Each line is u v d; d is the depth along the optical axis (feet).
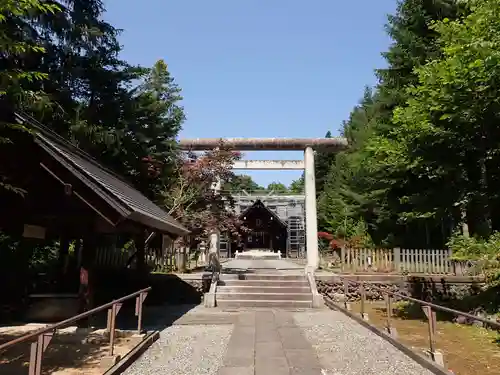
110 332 19.66
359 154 75.61
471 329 31.40
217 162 56.49
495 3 30.22
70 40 50.01
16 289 34.55
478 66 29.43
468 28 32.96
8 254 39.37
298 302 40.63
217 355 21.16
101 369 18.53
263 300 41.29
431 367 18.33
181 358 20.54
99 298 41.78
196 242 56.90
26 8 19.53
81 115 49.65
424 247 65.26
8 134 23.80
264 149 63.16
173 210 54.13
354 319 32.42
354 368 18.83
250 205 130.11
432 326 19.94
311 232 61.05
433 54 53.31
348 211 83.87
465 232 39.88
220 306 40.93
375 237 75.36
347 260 50.39
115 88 54.54
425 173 38.40
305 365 19.12
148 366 19.08
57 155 24.03
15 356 21.06
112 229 27.12
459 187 36.35
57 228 32.81
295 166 71.10
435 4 53.21
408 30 58.13
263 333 26.76
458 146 35.58
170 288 45.93
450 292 45.75
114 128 52.31
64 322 14.11
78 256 46.85
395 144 41.09
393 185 50.47
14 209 26.12
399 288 46.83
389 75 60.70
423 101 35.91
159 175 59.72
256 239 132.98
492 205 36.11
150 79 73.61
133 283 43.88
